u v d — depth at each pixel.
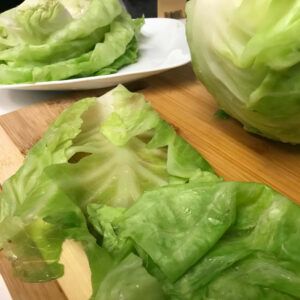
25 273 0.20
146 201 0.20
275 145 0.28
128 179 0.24
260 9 0.23
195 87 0.36
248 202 0.20
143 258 0.18
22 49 0.40
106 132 0.26
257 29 0.23
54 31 0.41
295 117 0.25
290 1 0.22
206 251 0.18
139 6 0.68
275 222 0.18
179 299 0.17
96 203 0.23
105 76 0.37
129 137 0.25
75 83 0.37
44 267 0.20
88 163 0.24
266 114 0.25
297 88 0.23
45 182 0.23
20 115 0.35
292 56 0.22
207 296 0.17
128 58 0.42
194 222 0.19
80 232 0.20
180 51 0.43
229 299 0.16
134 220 0.19
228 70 0.26
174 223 0.19
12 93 0.41
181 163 0.24
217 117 0.32
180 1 0.64
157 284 0.17
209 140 0.29
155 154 0.25
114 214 0.21
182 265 0.17
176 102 0.34
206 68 0.27
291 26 0.22
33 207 0.22
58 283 0.20
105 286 0.17
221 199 0.19
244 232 0.19
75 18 0.43
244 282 0.17
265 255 0.17
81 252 0.22
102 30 0.42
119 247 0.19
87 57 0.41
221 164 0.27
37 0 0.41
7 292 0.21
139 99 0.29
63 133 0.26
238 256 0.17
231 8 0.24
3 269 0.21
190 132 0.30
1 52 0.41
